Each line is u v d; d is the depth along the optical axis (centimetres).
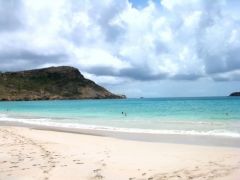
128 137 1778
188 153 1205
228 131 1992
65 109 6134
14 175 867
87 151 1259
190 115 3519
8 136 1764
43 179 828
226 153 1192
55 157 1123
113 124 2666
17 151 1242
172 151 1260
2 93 18225
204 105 6288
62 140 1619
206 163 1009
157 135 1859
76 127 2452
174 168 949
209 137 1725
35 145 1414
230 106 5594
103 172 903
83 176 860
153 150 1290
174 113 3934
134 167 965
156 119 3095
